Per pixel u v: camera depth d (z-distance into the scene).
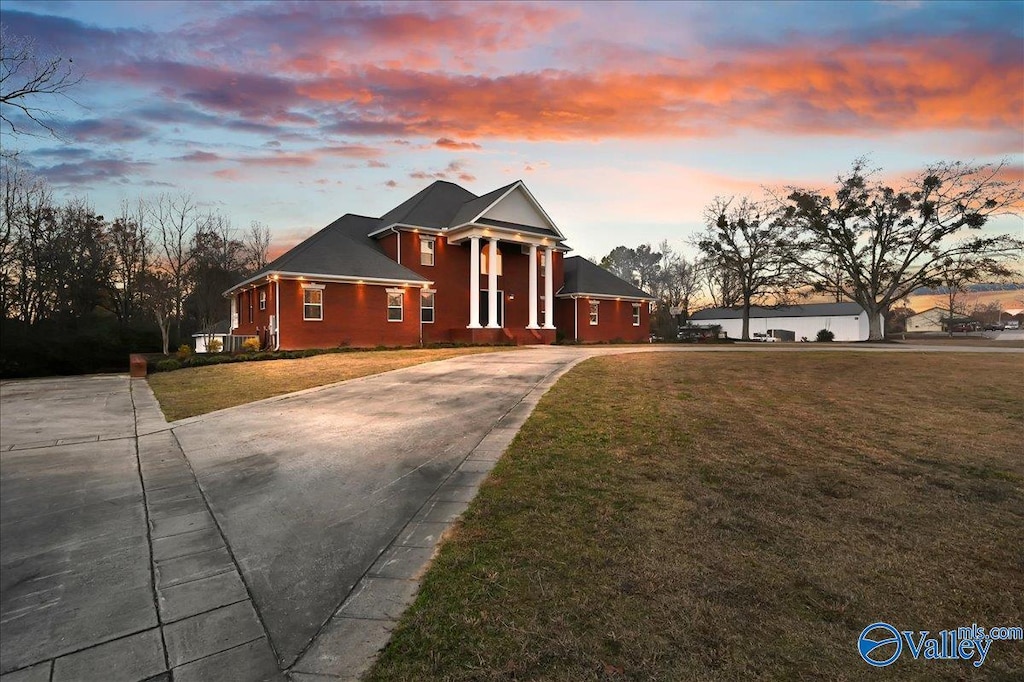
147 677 2.31
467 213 25.94
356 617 2.64
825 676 1.95
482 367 13.17
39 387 12.62
